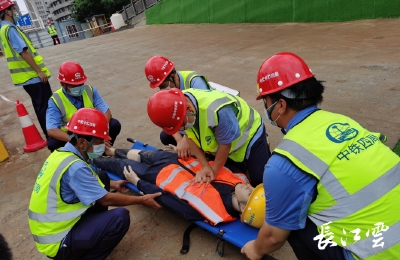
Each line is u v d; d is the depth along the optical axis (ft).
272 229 4.42
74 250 6.33
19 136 15.94
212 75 20.45
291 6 34.58
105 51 38.06
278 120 4.66
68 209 6.23
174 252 7.14
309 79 4.23
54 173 5.98
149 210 8.82
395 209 3.68
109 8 102.06
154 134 13.71
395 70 15.52
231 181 7.50
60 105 10.30
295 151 3.95
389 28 24.35
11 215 9.48
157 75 8.81
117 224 6.51
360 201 3.75
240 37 32.17
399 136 9.83
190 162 8.39
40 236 6.17
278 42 26.78
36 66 12.57
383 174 3.78
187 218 7.15
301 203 3.95
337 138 3.97
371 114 11.66
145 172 8.36
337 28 28.07
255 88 16.80
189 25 49.44
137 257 7.18
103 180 8.00
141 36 46.26
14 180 11.64
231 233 6.53
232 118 6.88
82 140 6.40
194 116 6.78
